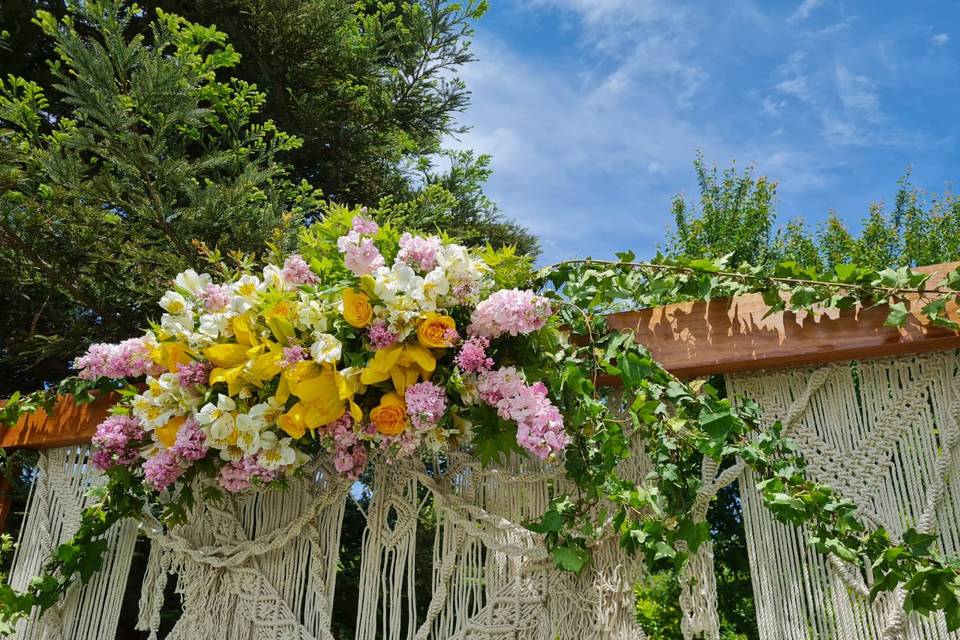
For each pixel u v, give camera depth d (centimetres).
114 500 173
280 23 470
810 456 129
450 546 147
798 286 125
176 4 481
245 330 138
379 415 128
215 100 390
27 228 335
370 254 127
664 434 124
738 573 456
